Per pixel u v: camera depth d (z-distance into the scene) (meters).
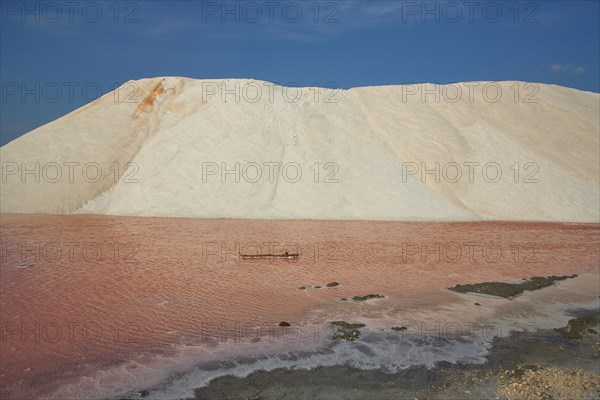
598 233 22.20
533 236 20.86
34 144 28.23
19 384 7.06
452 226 22.95
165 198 24.83
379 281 13.02
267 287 12.16
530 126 32.72
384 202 25.31
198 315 10.02
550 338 9.34
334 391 7.16
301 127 29.27
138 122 29.98
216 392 7.05
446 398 7.05
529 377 7.63
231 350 8.39
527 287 12.63
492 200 26.70
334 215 24.27
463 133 30.88
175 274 13.18
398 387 7.32
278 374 7.61
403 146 29.12
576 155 30.97
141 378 7.36
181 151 27.31
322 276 13.38
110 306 10.45
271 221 22.95
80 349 8.27
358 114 31.62
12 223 20.80
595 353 8.70
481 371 7.90
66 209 24.33
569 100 37.03
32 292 11.30
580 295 12.11
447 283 12.99
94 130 28.97
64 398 6.76
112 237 18.12
